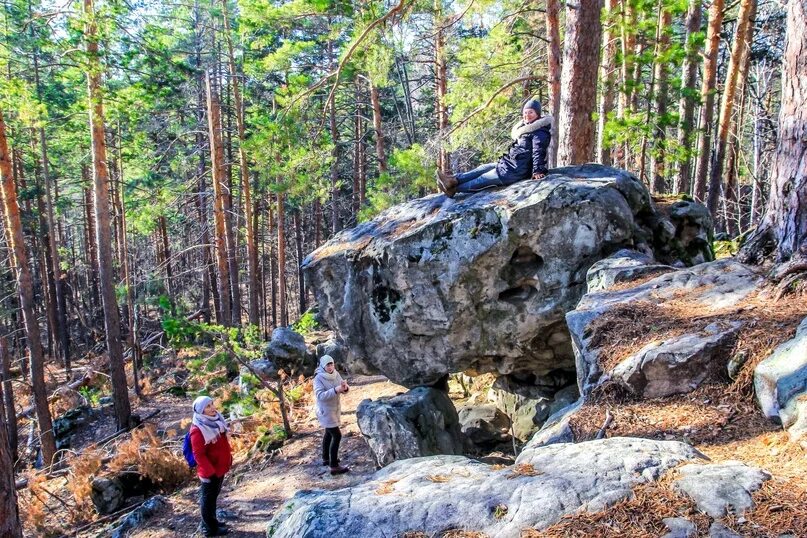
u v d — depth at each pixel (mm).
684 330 4320
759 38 19672
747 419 3568
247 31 15844
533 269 6578
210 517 6129
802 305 4121
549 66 11992
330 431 7086
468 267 6625
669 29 12859
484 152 15523
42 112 13969
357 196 24438
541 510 2543
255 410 10211
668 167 14906
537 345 6785
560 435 4047
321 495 3203
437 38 14781
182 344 9805
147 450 8836
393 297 7148
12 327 24734
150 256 34094
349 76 17016
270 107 22734
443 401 7367
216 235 18688
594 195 6301
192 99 26578
